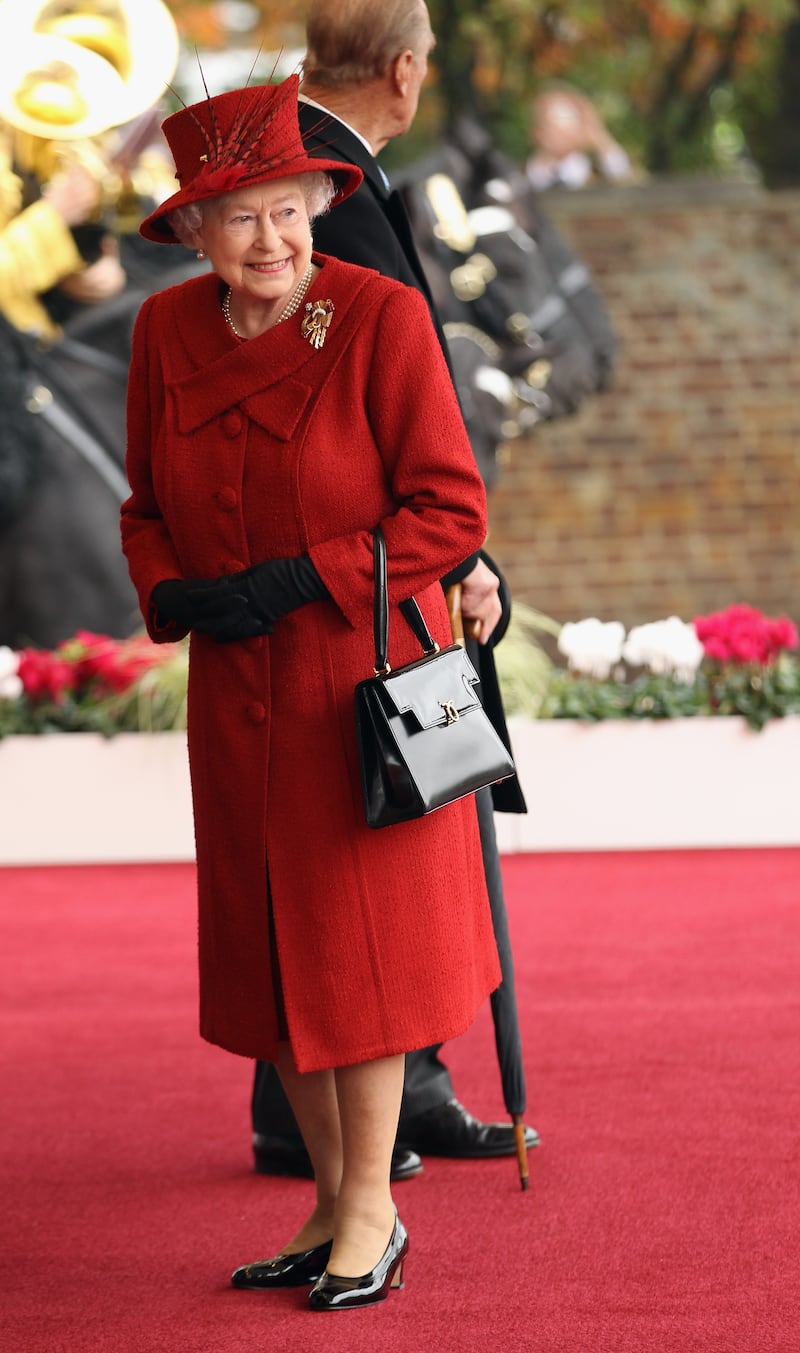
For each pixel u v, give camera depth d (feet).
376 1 31.65
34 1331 26.16
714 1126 34.83
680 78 166.71
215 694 26.55
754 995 45.44
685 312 137.69
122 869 68.74
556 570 135.95
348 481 25.84
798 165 165.17
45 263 82.43
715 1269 27.53
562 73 161.27
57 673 71.72
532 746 70.08
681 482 136.77
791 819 70.03
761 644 70.69
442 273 86.89
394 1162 32.94
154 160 84.89
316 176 26.04
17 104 79.41
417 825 26.37
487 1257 28.53
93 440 86.79
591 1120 35.60
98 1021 45.42
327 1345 25.11
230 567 26.14
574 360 90.33
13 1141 35.91
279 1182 33.35
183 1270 28.73
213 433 26.23
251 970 26.55
